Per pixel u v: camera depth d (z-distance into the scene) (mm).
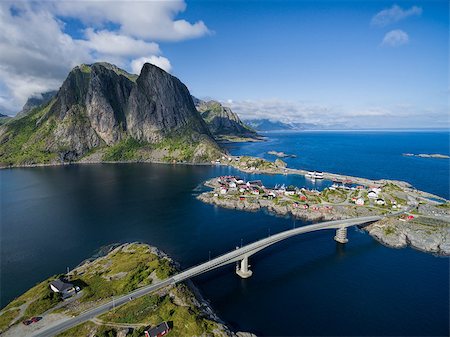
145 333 69562
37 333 69750
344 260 119000
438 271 110750
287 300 91938
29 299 84688
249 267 112812
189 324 73000
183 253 126125
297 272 109188
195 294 90875
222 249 129500
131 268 100062
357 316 84562
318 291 96875
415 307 88875
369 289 98375
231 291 96875
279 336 76812
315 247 131125
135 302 80688
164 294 84625
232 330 77312
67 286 86562
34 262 118062
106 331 70062
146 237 142750
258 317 84000
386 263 116938
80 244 134875
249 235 144625
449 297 94125
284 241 137125
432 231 138125
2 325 73188
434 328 80062
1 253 125938
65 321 73750
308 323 81562
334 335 77125
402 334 77688
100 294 85312
